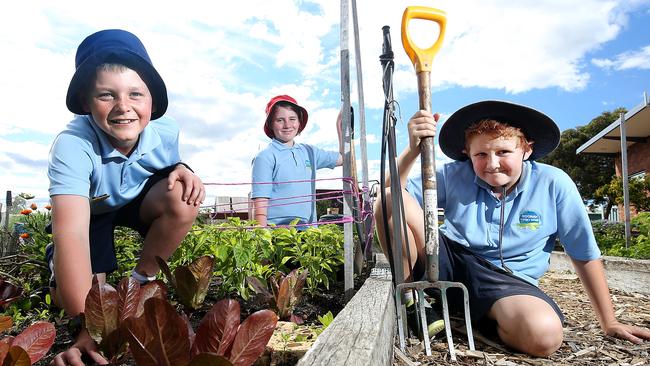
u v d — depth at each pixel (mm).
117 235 3738
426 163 2115
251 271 2834
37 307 2896
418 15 2166
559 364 1942
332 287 3326
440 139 2510
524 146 2344
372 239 3564
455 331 2332
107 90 1959
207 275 2164
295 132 4547
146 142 2334
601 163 29078
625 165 7477
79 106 2088
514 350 2078
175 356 1098
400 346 2057
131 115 2020
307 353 1188
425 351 2035
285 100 4426
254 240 2994
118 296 1438
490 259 2369
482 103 2285
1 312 2672
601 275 2326
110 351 1410
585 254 2318
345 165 2658
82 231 1854
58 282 1747
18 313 2619
